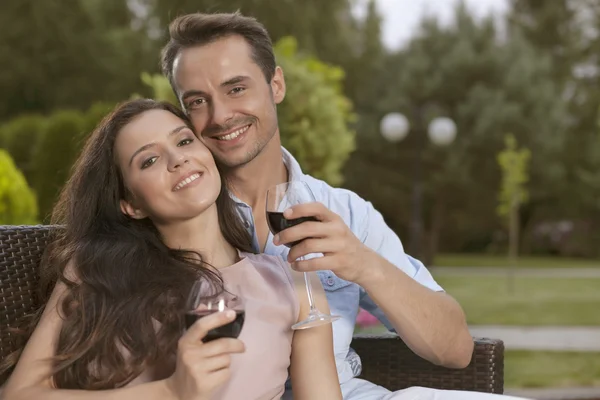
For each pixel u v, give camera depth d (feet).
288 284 6.57
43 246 6.97
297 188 6.01
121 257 6.38
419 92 78.79
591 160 84.28
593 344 23.71
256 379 6.14
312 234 5.81
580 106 86.48
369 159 81.05
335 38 63.77
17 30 58.44
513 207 54.44
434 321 6.61
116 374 5.90
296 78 21.48
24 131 33.73
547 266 70.13
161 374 6.05
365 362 7.45
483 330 27.07
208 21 7.29
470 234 90.38
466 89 79.00
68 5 59.72
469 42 79.61
